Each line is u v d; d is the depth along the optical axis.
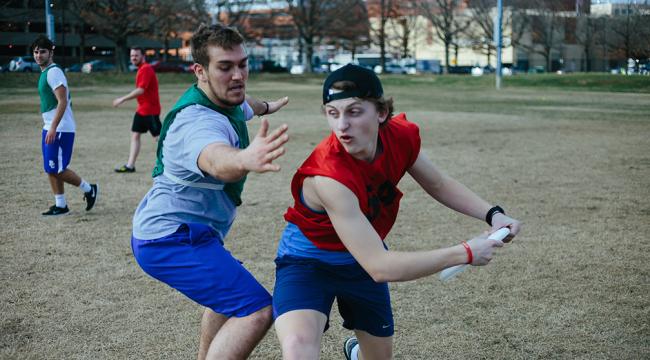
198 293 2.94
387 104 2.58
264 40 74.25
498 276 5.05
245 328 2.86
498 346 3.83
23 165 10.15
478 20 61.22
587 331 4.04
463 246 2.52
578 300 4.55
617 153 11.77
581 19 66.31
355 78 2.46
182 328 4.07
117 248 5.73
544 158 11.13
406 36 68.19
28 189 8.33
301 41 61.94
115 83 37.84
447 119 18.50
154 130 9.61
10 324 4.07
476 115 19.91
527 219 6.86
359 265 2.83
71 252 5.60
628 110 22.00
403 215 7.02
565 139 13.84
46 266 5.21
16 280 4.87
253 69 62.25
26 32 65.06
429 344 3.86
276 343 3.92
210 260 2.92
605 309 4.39
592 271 5.18
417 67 72.19
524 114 20.31
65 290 4.68
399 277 2.48
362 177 2.61
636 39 46.62
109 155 11.30
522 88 37.62
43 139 6.82
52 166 6.76
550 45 66.69
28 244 5.82
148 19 48.06
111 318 4.20
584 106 23.98
